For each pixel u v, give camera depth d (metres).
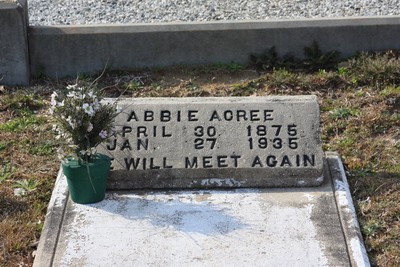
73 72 9.05
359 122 8.08
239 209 6.63
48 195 7.01
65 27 8.99
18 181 7.19
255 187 6.93
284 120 7.10
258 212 6.59
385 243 6.32
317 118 7.11
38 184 7.14
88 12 10.59
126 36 8.98
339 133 7.97
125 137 7.01
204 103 7.18
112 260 6.06
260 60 9.02
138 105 7.15
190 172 6.90
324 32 9.06
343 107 8.33
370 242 6.34
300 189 6.90
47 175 7.27
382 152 7.61
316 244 6.20
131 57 9.05
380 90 8.62
